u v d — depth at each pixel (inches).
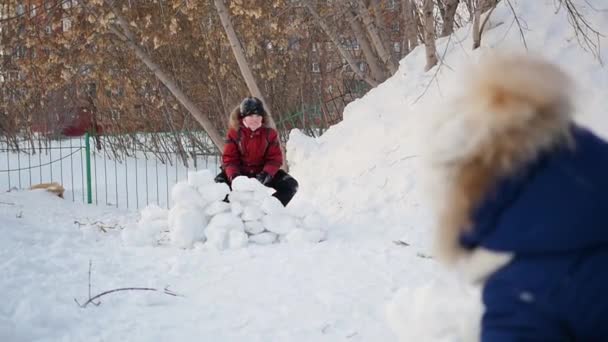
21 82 621.9
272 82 640.4
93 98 704.4
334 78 645.9
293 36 594.9
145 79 648.4
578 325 56.6
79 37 523.2
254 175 296.5
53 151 719.7
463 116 60.4
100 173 648.4
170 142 684.1
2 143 724.7
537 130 58.5
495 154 58.9
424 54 396.8
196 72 653.9
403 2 451.2
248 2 469.4
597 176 58.4
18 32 541.6
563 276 57.1
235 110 296.2
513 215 58.8
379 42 446.0
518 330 57.3
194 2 490.3
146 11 510.0
